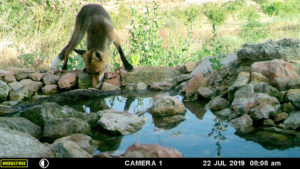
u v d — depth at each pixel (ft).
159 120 14.56
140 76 22.33
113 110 15.44
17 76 23.91
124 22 66.13
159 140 11.87
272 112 13.37
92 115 15.24
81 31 24.50
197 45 37.88
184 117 14.79
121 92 21.18
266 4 77.20
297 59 16.94
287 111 13.76
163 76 22.20
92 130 13.73
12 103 18.93
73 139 11.76
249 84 15.10
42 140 13.08
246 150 10.52
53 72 24.36
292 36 40.98
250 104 14.02
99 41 22.03
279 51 16.81
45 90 22.00
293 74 15.61
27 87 22.12
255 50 17.66
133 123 13.70
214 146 10.98
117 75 23.02
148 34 27.76
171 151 9.69
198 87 18.62
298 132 12.11
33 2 49.01
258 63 16.44
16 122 13.30
